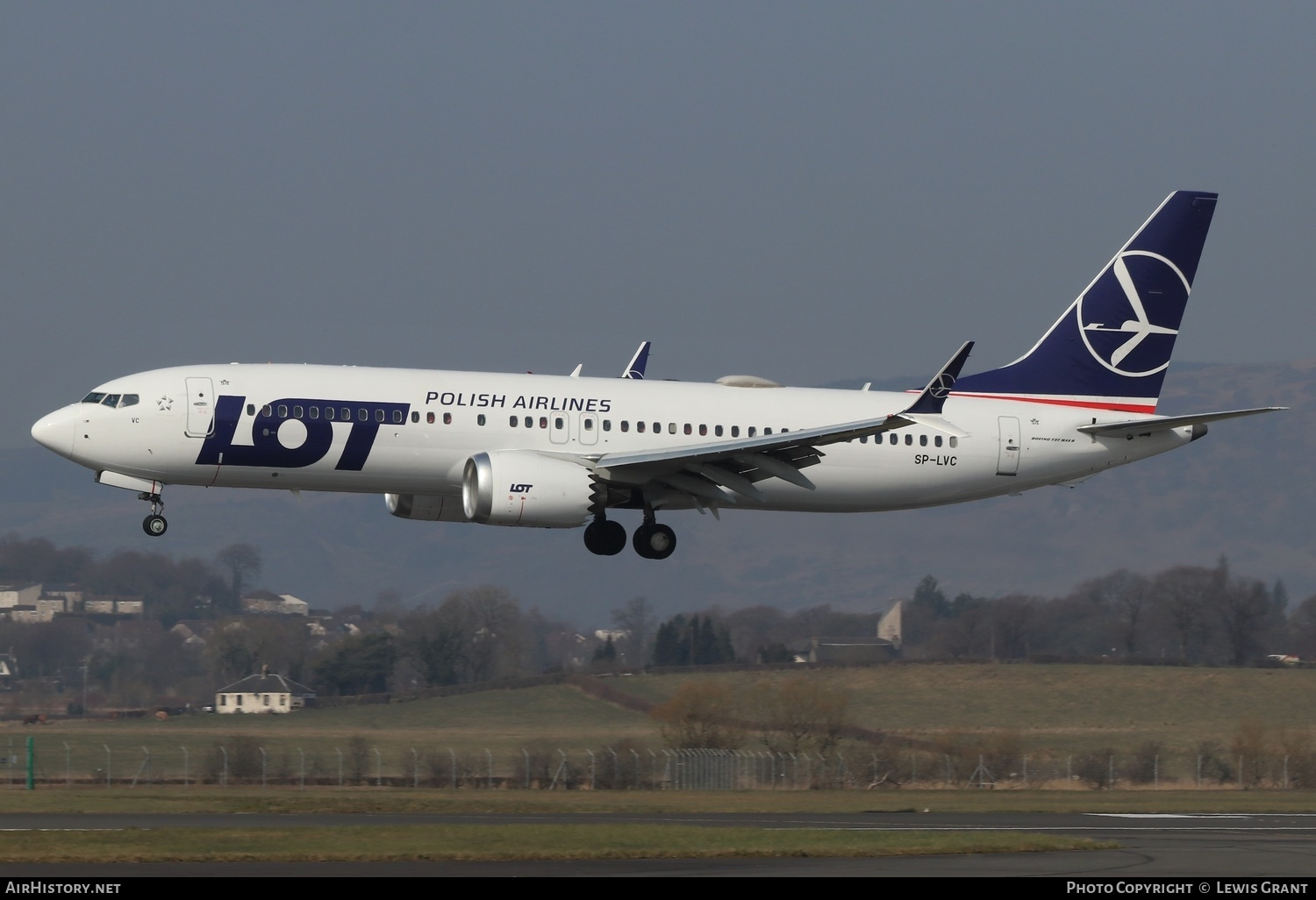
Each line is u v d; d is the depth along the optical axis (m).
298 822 112.94
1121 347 187.38
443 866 88.50
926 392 154.50
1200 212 189.00
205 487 163.75
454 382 165.75
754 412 173.12
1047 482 186.38
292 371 162.88
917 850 98.06
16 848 90.88
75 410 158.12
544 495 160.12
